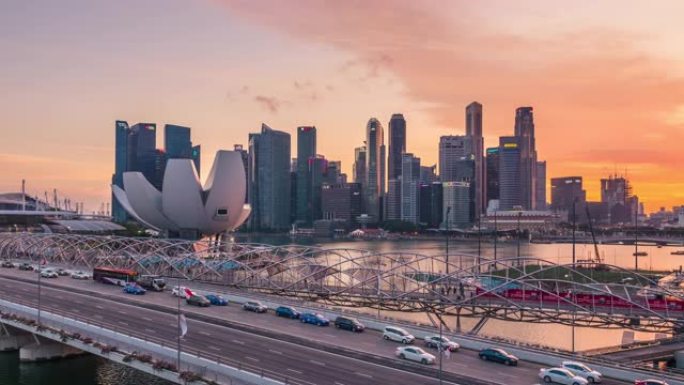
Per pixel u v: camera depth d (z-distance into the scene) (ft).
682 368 279.69
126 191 618.44
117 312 275.59
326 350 207.41
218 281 398.42
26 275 423.64
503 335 393.09
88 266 481.87
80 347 228.02
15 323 268.21
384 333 226.17
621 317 281.95
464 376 179.22
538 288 296.92
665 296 315.37
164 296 332.60
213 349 205.46
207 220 609.01
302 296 366.84
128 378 254.27
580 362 192.44
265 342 217.77
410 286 391.86
